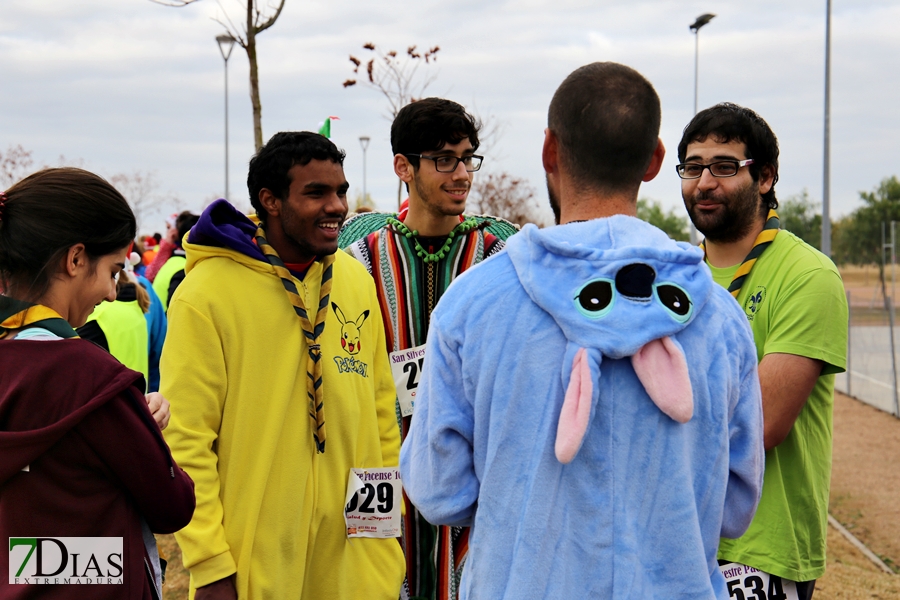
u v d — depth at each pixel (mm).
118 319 4680
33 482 1789
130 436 1849
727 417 1682
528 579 1577
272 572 2484
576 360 1574
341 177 2598
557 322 1607
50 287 1860
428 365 1761
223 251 2557
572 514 1591
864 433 9844
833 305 2594
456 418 1691
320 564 2623
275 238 2658
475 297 1688
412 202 3318
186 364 2457
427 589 3219
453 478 1705
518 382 1619
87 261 1889
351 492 2654
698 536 1613
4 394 1773
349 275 2832
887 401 11500
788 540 2609
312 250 2592
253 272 2574
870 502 6859
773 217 2859
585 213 1742
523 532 1593
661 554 1600
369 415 2766
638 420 1604
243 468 2510
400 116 3256
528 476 1605
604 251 1636
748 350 1750
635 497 1599
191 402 2445
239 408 2516
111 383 1825
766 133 2809
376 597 2699
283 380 2535
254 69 5191
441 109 3178
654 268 1640
